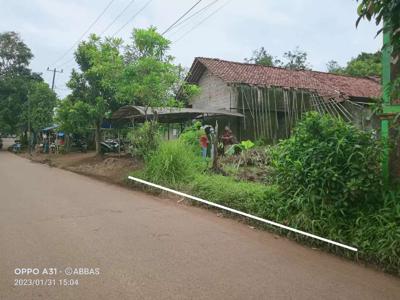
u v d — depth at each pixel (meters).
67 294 4.52
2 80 44.34
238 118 22.42
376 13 4.71
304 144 7.11
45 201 9.95
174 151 12.16
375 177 6.34
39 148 39.44
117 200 10.10
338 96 23.31
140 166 14.52
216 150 13.16
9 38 46.44
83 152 31.66
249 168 13.59
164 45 15.29
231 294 4.60
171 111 18.00
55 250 5.98
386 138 6.57
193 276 5.09
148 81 14.45
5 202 9.82
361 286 4.96
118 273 5.13
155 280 4.93
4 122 43.84
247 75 23.95
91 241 6.45
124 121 23.23
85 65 24.42
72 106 24.91
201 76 25.84
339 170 6.47
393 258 5.42
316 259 5.91
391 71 6.71
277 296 4.59
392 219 5.94
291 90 23.39
